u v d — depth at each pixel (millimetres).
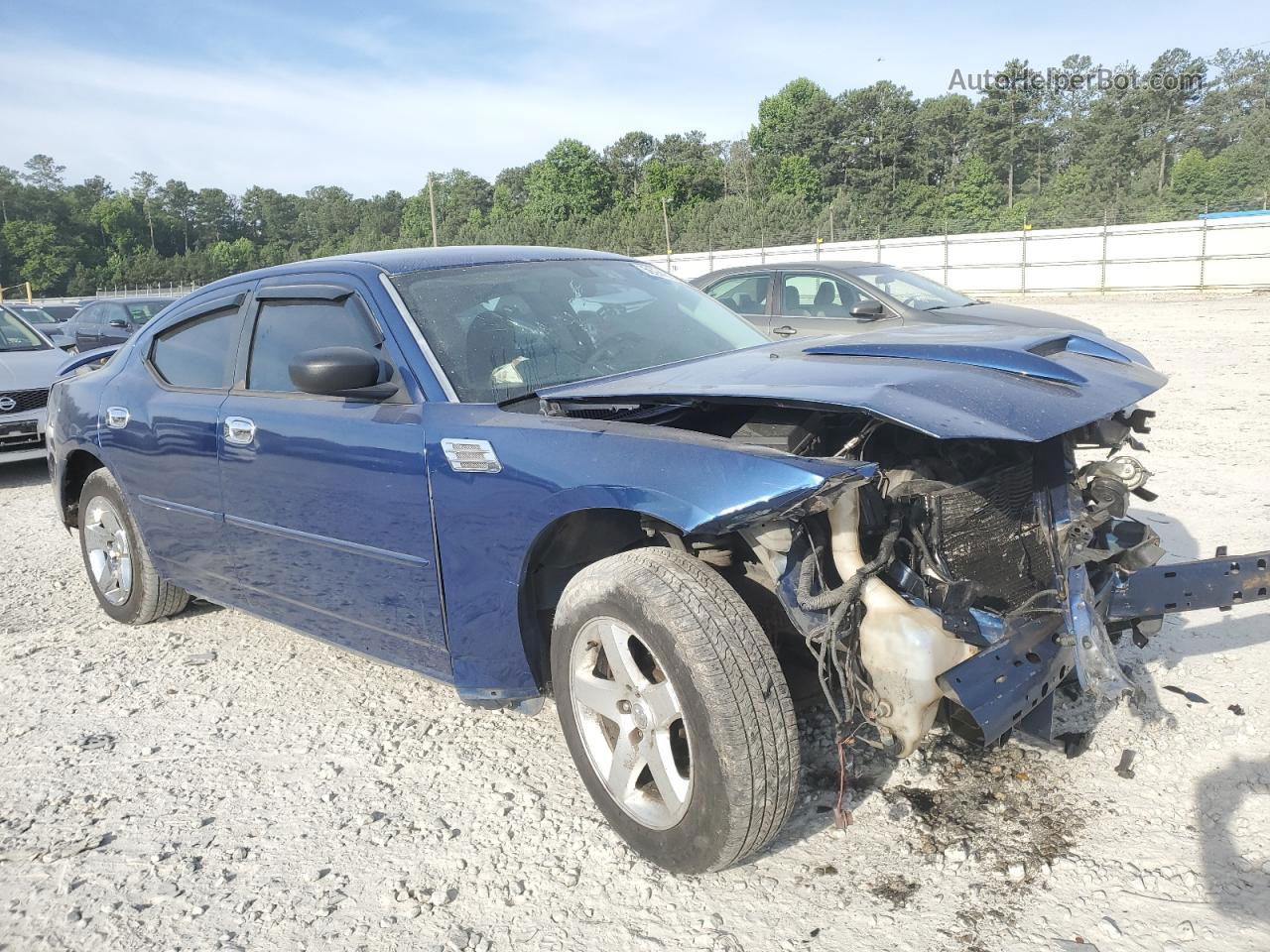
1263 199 44438
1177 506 5777
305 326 3691
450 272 3621
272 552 3771
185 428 4062
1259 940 2260
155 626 4922
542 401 3002
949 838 2721
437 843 2889
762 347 3564
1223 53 87000
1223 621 4055
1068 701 3398
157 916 2629
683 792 2514
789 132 94875
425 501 3049
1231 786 2869
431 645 3207
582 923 2492
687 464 2436
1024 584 2859
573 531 2908
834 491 2277
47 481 9219
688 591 2453
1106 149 81500
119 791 3293
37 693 4141
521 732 3561
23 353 9352
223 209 176500
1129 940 2289
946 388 2557
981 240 34406
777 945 2354
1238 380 10844
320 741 3582
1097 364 3041
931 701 2402
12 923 2637
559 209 104312
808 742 3246
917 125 92562
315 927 2549
